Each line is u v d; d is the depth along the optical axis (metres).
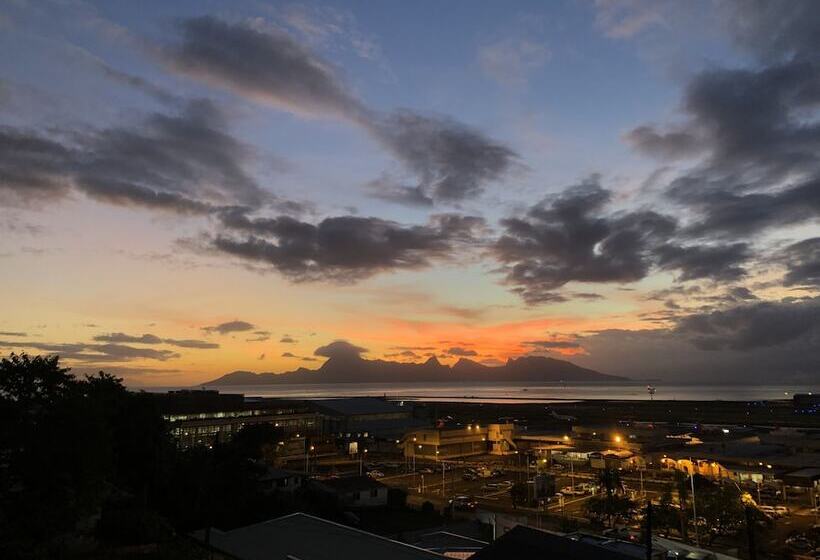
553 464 131.88
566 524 67.31
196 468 59.91
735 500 70.56
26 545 28.91
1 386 30.77
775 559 61.53
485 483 108.44
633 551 44.47
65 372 32.94
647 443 143.38
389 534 63.41
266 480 76.00
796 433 174.00
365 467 125.56
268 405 163.88
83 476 31.30
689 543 66.00
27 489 30.09
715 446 132.50
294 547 40.00
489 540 57.59
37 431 30.05
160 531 43.19
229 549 40.94
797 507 88.50
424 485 107.12
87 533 41.12
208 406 149.38
